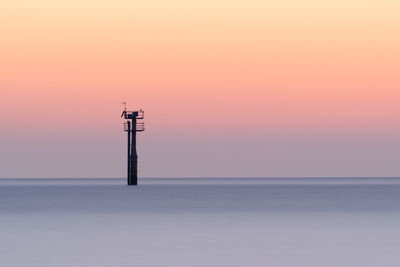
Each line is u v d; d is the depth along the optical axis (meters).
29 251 128.50
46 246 135.50
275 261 116.88
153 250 129.88
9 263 114.88
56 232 161.12
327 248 132.12
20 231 163.50
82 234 156.62
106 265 113.12
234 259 119.12
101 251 128.50
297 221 189.00
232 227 172.50
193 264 114.06
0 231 163.75
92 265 113.12
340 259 118.81
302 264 113.94
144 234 156.38
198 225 177.50
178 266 112.31
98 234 156.50
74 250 129.88
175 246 135.25
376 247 133.38
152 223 183.62
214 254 124.88
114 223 183.62
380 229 166.75
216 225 177.50
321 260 117.81
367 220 191.88
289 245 136.50
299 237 149.75
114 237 150.38
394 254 124.31
